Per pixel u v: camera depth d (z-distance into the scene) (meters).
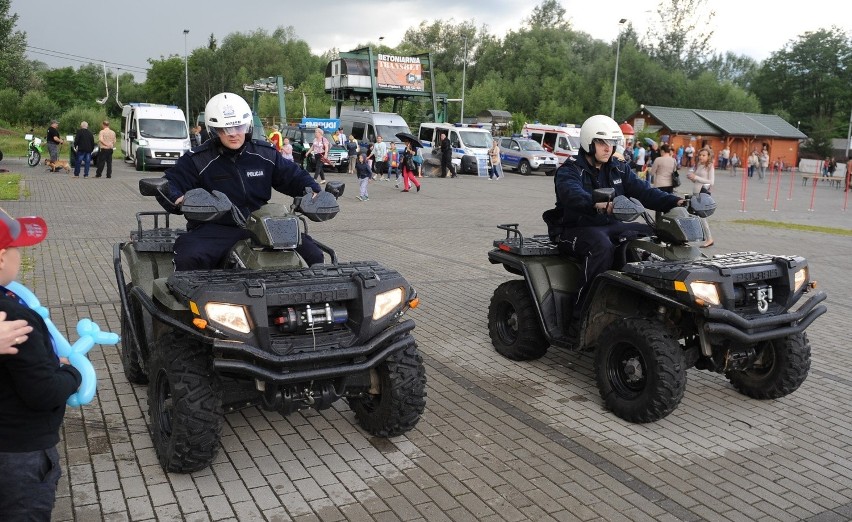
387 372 4.57
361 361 4.19
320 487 4.15
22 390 2.53
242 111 4.92
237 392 4.27
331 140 30.47
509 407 5.47
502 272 10.45
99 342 2.94
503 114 56.22
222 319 3.86
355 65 39.84
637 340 5.04
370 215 16.69
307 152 29.48
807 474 4.53
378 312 4.20
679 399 4.96
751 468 4.58
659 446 4.86
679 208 5.49
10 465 2.58
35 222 2.70
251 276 4.23
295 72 106.00
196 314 3.85
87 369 2.80
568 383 6.02
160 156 26.08
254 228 4.48
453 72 101.12
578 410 5.45
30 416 2.61
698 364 5.40
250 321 3.91
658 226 5.52
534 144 35.47
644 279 5.08
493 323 6.73
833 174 50.66
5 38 44.84
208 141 5.11
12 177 20.62
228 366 3.81
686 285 4.77
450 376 6.12
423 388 4.64
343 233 13.65
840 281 10.71
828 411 5.61
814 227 17.39
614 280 5.23
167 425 4.27
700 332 4.98
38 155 27.12
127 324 5.43
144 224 13.45
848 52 88.88
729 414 5.48
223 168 5.09
